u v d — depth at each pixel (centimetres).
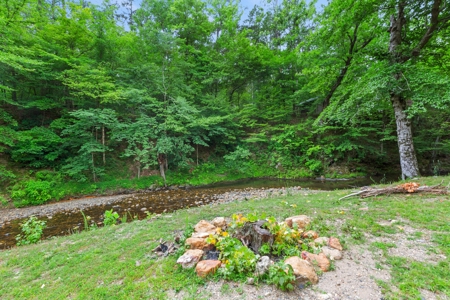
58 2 1623
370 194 534
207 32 1880
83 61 1188
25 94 1307
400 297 203
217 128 1542
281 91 1809
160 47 1422
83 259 333
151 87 1427
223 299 214
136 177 1324
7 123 1098
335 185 1208
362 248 294
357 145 1402
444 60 773
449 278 223
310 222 380
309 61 1254
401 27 729
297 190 1018
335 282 229
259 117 1814
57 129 1252
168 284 247
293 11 1783
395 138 1302
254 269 242
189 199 970
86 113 1055
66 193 1062
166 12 1755
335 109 885
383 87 657
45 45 1153
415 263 251
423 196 483
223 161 1691
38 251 389
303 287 221
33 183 988
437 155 1510
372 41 995
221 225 384
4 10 965
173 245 335
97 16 1362
